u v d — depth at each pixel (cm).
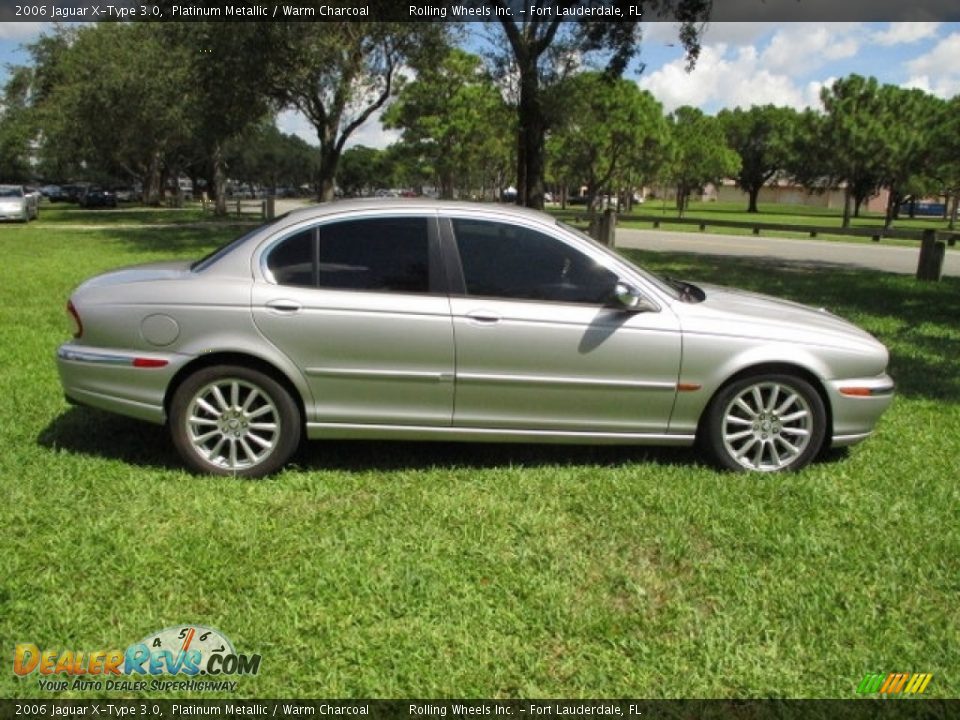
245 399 430
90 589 315
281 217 443
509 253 437
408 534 368
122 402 428
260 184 9688
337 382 426
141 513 382
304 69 2080
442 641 289
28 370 638
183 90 2528
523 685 268
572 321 428
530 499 409
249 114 2303
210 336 418
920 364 753
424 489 419
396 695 262
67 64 3606
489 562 345
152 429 502
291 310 418
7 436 478
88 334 428
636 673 275
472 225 438
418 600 314
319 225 431
